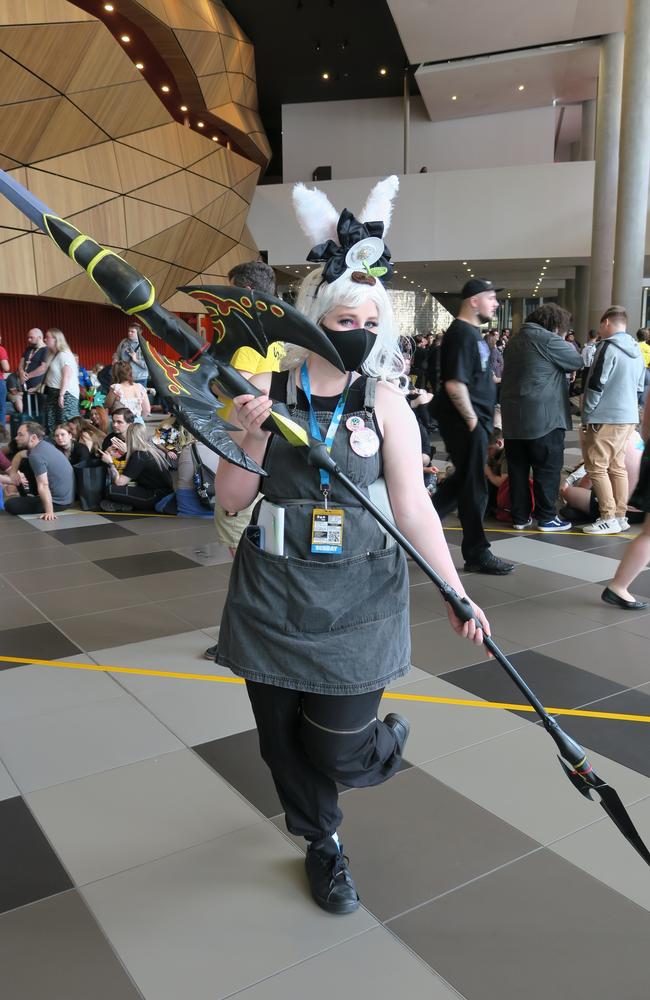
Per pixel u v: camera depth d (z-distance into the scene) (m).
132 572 4.52
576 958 1.58
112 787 2.23
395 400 1.54
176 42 15.57
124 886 1.81
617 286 14.72
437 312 30.09
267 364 2.03
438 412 4.36
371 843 1.96
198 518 6.09
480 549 4.40
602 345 5.27
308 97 25.14
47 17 11.23
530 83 21.23
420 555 1.47
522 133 24.06
